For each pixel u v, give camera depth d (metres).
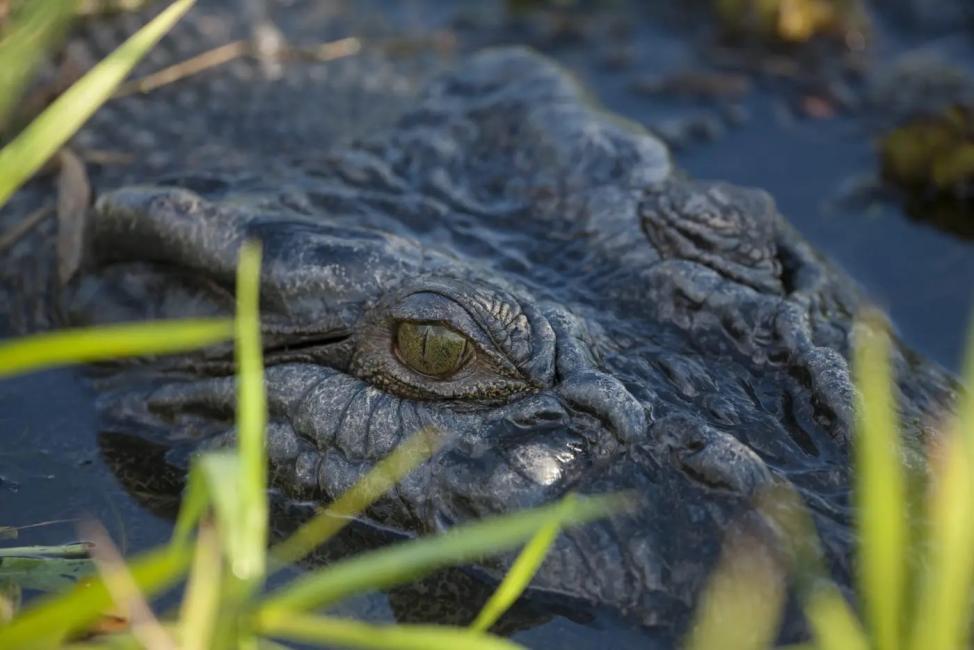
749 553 3.05
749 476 3.15
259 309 3.71
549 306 3.54
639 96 6.02
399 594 3.25
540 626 3.15
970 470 2.44
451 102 4.71
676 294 3.73
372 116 4.94
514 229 4.07
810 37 6.29
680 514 3.15
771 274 3.89
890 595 2.49
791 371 3.52
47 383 4.00
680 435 3.26
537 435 3.29
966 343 4.57
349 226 3.79
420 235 3.98
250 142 4.71
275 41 5.35
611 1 6.64
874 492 2.46
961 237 5.20
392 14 6.33
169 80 5.01
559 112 4.48
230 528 2.30
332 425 3.45
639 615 3.11
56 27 3.82
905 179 5.44
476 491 3.24
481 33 6.32
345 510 3.39
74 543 3.44
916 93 6.00
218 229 3.79
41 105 4.77
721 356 3.60
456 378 3.38
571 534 3.17
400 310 3.38
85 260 4.14
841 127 5.83
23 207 4.45
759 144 5.72
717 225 3.91
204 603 2.51
